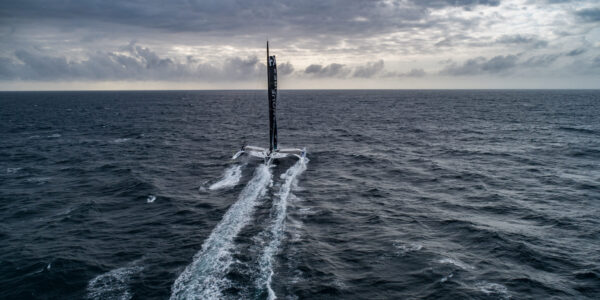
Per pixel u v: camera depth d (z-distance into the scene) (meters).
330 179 33.19
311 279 15.69
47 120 93.50
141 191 29.20
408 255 18.12
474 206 25.97
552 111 119.44
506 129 73.00
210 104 189.62
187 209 24.81
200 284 15.21
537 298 14.50
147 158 43.66
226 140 59.84
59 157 44.53
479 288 15.15
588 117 96.88
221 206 25.17
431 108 144.75
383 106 161.62
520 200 27.34
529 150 48.53
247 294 14.41
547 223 22.69
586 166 38.69
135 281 15.71
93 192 29.42
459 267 16.88
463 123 86.00
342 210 24.75
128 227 22.00
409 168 38.25
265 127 80.44
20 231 21.62
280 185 29.92
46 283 15.63
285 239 19.70
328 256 17.92
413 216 23.83
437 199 27.66
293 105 171.75
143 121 93.75
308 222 22.39
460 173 35.88
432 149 50.34
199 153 47.00
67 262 17.45
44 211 25.14
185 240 19.78
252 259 17.36
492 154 45.97
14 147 52.06
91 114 115.62
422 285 15.40
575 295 14.76
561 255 18.30
